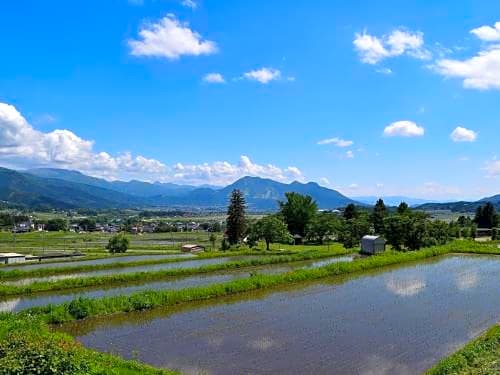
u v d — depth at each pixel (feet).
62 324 107.55
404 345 91.35
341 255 284.20
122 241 311.68
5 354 54.65
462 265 224.12
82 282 159.43
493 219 505.66
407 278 181.37
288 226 405.59
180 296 132.77
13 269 198.70
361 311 121.29
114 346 90.33
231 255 274.98
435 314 118.01
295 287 159.94
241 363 80.28
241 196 364.99
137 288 156.46
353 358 83.30
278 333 99.66
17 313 108.37
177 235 612.70
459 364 71.10
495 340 83.92
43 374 52.06
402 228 303.48
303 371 76.74
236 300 136.26
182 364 79.92
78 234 642.22
